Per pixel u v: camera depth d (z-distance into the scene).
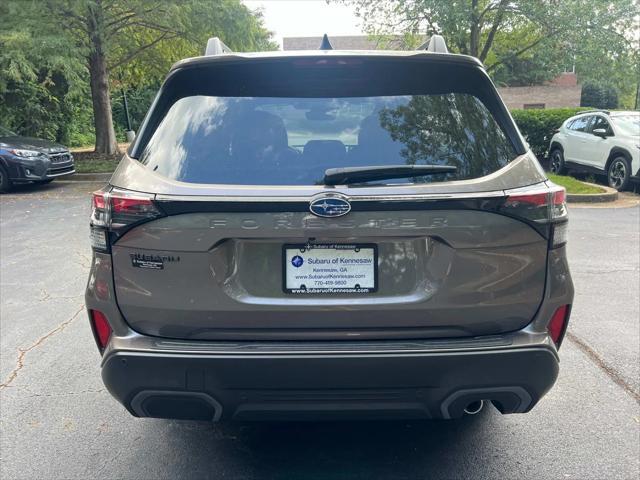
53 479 2.83
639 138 12.20
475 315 2.37
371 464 2.93
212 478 2.83
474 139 2.52
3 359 4.16
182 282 2.35
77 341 4.48
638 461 2.91
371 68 2.67
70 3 14.25
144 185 2.38
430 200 2.28
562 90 36.75
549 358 2.41
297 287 2.35
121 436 3.20
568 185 12.32
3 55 13.34
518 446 3.06
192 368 2.35
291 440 3.15
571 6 14.57
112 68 18.66
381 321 2.36
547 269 2.42
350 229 2.29
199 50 19.12
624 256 6.86
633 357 4.09
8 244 7.73
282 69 2.66
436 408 2.41
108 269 2.43
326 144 2.48
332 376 2.33
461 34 14.68
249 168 2.42
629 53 14.93
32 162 12.68
